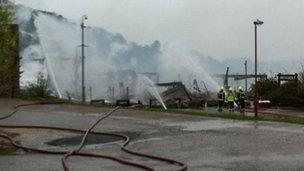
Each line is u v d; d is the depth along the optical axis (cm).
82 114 2108
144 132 1589
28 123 1808
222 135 1497
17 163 1121
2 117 1953
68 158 1184
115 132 1588
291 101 3825
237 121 1873
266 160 1109
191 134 1530
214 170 1016
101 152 1259
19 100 2692
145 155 1188
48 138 1490
